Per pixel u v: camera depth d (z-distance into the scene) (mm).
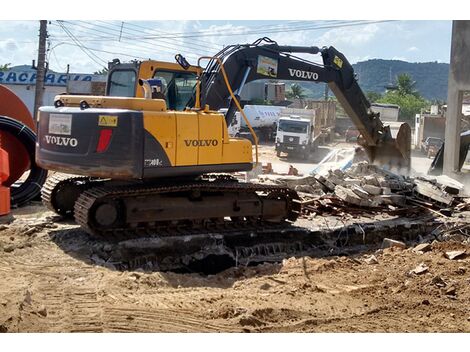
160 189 8766
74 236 8914
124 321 6125
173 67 11500
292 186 12508
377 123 13930
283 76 11992
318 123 37219
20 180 13609
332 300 7242
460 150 18031
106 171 8336
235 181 10234
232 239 9359
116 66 11820
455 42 17156
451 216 11789
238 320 6305
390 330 6340
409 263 8875
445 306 7145
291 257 9102
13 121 11359
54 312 6246
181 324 6137
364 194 11672
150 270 8391
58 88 40656
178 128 8688
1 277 7219
